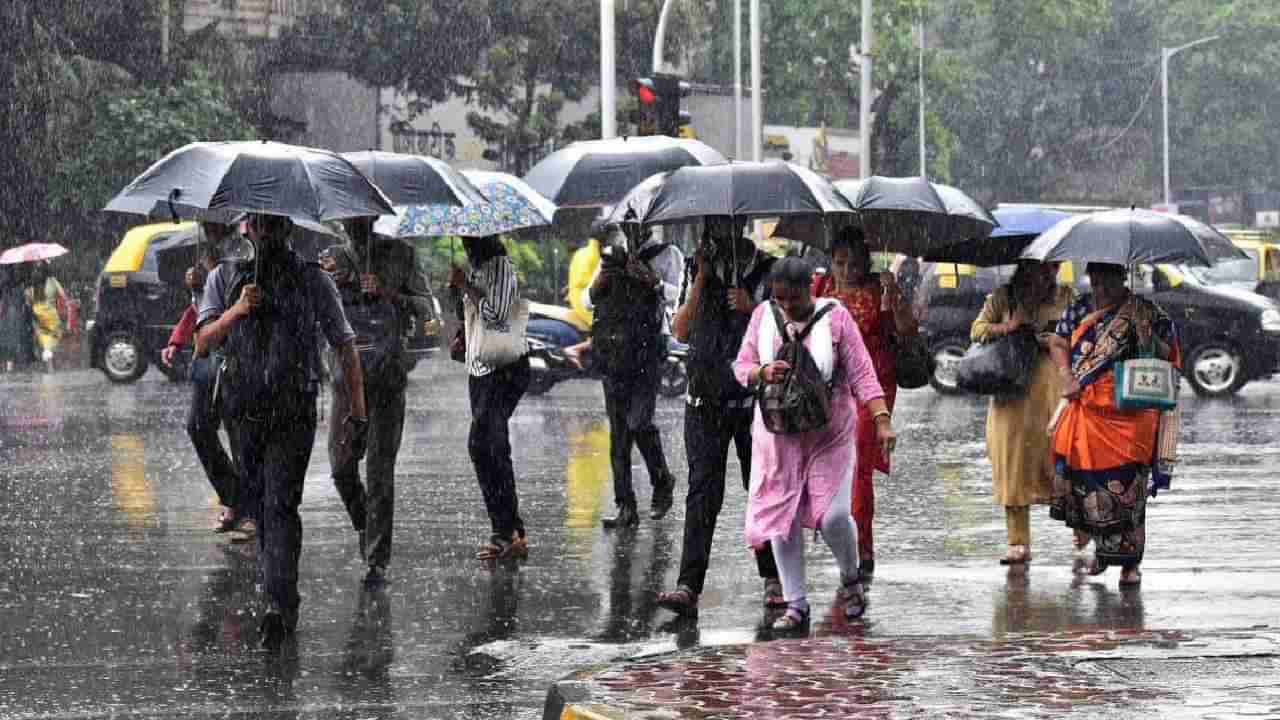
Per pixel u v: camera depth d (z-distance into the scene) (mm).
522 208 21422
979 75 145625
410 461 32688
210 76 79438
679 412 43031
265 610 16656
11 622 17703
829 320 17375
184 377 54906
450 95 90000
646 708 11992
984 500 27203
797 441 17359
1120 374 19766
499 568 21000
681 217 18594
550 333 48125
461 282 21484
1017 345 21125
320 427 38812
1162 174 156750
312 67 88000
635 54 94250
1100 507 19766
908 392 50406
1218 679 13273
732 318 18250
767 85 112125
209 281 17469
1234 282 57781
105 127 74438
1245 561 21281
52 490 28344
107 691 14719
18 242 70688
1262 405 45375
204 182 16625
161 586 19750
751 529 17375
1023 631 16906
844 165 114125
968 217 21844
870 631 17109
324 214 16672
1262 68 155125
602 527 24375
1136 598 18828
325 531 24000
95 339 54469
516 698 14484
